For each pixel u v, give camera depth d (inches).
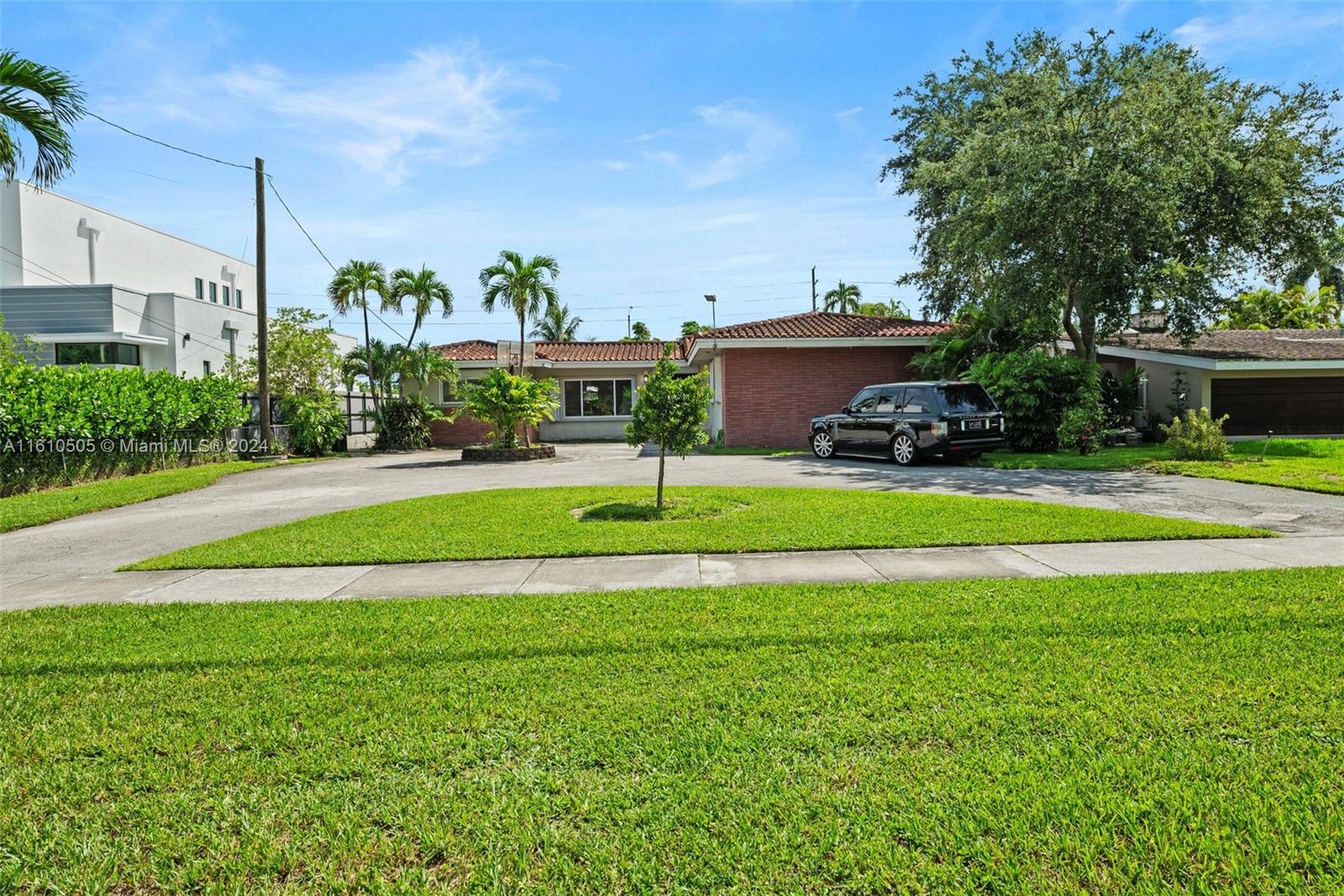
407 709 149.9
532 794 117.8
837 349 826.8
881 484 494.6
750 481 521.7
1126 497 418.0
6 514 439.2
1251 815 105.7
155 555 327.0
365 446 1062.4
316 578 271.9
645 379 400.5
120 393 644.1
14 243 1160.8
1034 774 118.2
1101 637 181.2
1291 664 159.5
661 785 119.2
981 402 611.2
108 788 123.7
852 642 182.1
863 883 95.7
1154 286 638.5
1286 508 372.8
